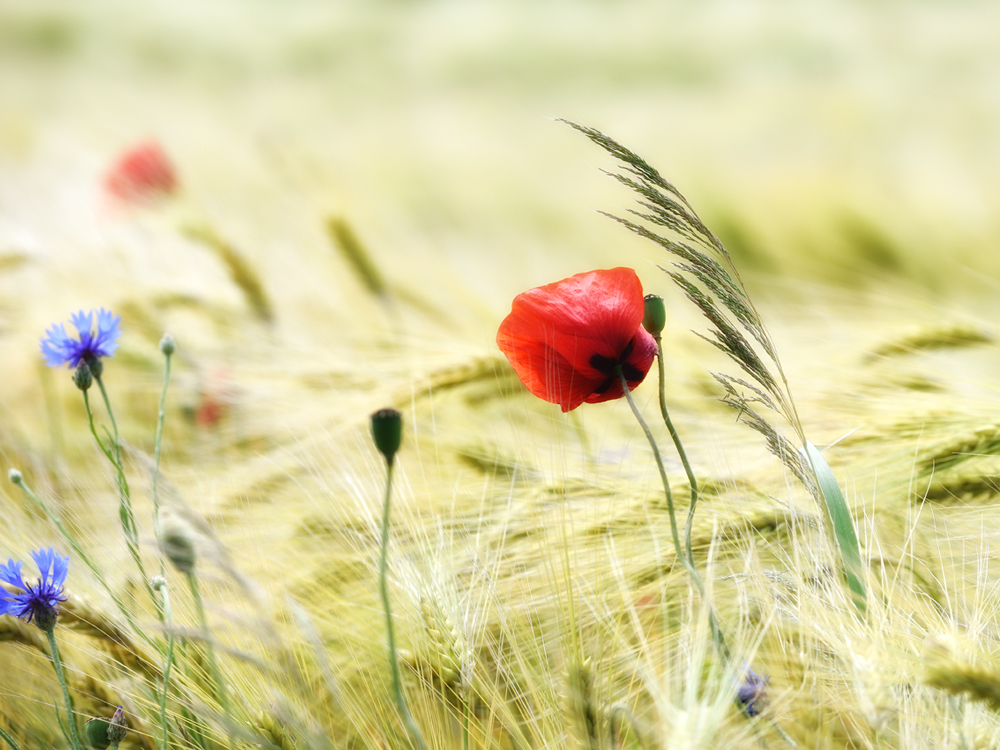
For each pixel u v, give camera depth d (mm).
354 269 2016
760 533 1349
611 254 3174
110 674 1307
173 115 4590
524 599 1319
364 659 1297
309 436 1545
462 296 2068
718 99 7902
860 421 1438
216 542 1191
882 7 11672
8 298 2062
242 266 2000
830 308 1979
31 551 1353
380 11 15391
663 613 1309
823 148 5270
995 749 1201
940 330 1564
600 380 1259
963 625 1265
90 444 1602
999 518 1342
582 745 1210
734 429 1468
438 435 1522
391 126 7562
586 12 14094
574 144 6164
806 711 1248
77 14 14047
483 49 12492
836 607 1246
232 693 1266
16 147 4363
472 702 1267
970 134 4883
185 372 1812
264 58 12914
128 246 2170
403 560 1296
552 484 1404
